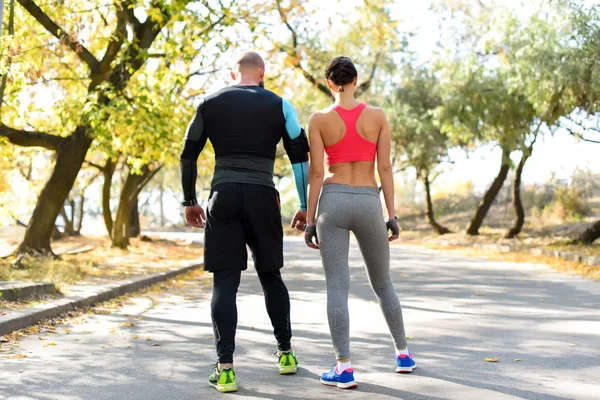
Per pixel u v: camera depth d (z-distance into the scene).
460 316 7.21
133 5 12.27
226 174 4.18
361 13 15.54
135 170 14.48
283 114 4.29
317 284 11.47
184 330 6.46
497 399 3.73
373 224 4.20
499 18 17.22
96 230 54.75
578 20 14.60
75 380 4.31
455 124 20.66
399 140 30.50
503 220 36.81
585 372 4.43
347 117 4.21
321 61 24.00
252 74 4.44
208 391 4.00
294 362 4.44
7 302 7.16
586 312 7.45
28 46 12.06
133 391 4.02
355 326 6.54
